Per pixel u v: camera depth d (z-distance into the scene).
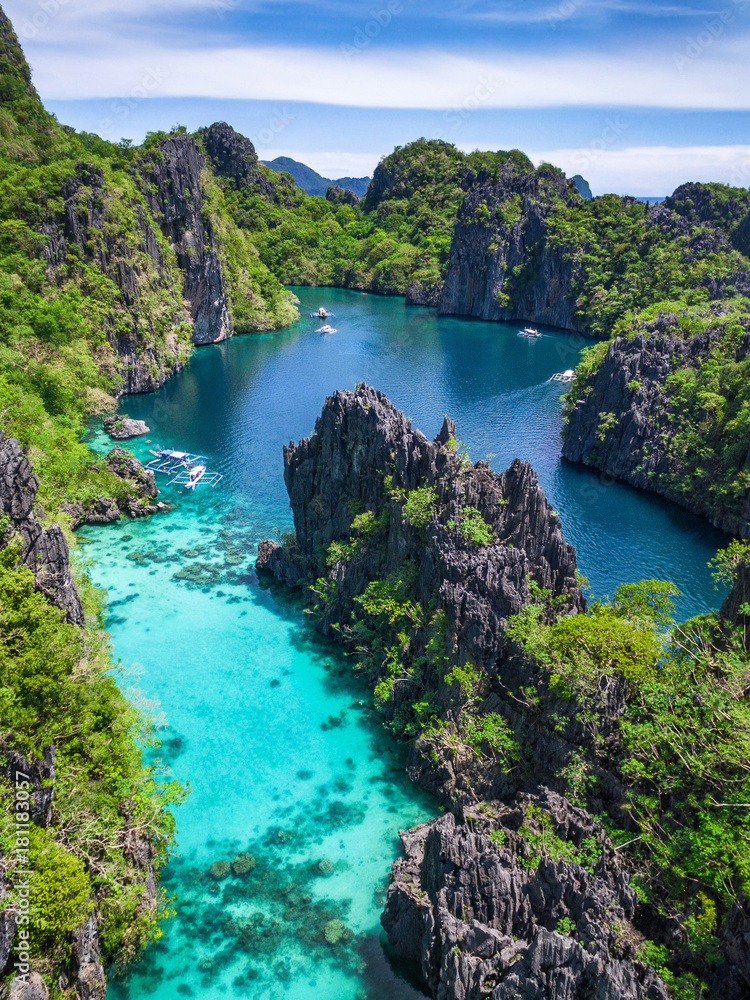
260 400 153.50
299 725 61.81
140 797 44.94
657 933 38.34
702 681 47.22
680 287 197.62
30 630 42.75
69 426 113.00
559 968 33.97
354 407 74.50
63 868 34.78
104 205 149.12
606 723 47.44
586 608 59.62
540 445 132.00
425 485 66.00
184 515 100.88
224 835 51.31
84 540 91.94
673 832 41.38
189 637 72.94
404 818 52.88
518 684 52.38
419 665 60.00
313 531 80.38
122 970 41.84
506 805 49.28
